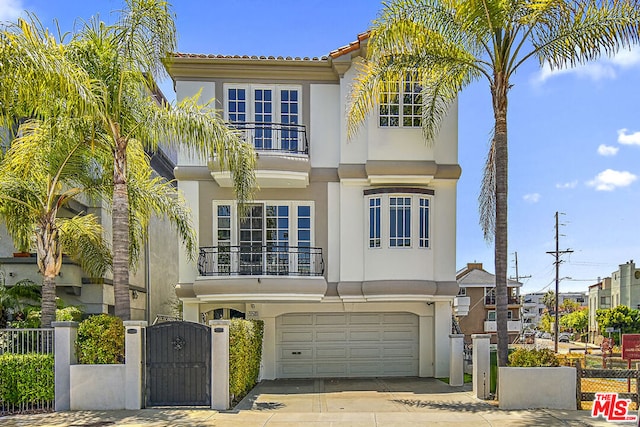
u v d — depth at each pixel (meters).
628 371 12.02
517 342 45.38
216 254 17.67
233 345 13.06
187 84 17.72
